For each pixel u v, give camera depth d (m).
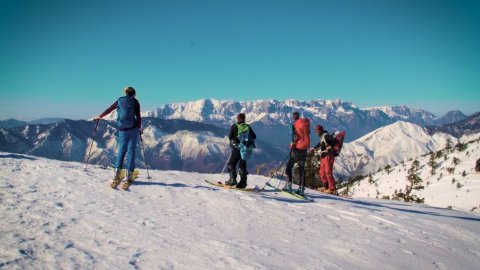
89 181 11.10
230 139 12.62
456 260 7.81
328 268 6.16
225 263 5.82
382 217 11.08
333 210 11.27
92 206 8.56
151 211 8.70
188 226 7.82
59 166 13.00
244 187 12.71
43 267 5.09
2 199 8.25
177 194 10.73
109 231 6.93
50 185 10.06
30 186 9.73
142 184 11.48
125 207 8.80
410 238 9.06
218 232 7.62
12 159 13.45
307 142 13.23
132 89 11.41
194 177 14.63
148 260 5.68
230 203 10.31
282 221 9.20
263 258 6.26
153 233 7.07
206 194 11.04
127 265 5.41
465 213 17.94
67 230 6.74
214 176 15.80
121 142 10.97
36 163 13.15
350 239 8.23
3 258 5.20
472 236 10.57
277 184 16.25
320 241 7.83
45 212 7.68
